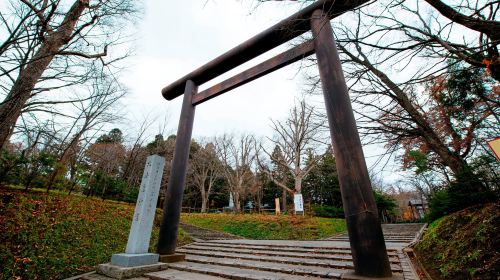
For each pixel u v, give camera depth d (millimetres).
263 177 29641
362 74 5703
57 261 5609
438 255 4648
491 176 6043
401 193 40688
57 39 5930
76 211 8477
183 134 6707
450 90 6461
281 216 16547
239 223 16281
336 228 15391
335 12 4895
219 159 29656
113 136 22047
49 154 9836
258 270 4926
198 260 5996
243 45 6426
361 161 3811
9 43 4016
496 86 5668
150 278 4668
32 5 4078
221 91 6492
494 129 6766
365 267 3379
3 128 5480
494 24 3143
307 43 5168
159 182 6125
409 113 7086
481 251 3469
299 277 4148
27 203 7469
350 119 4066
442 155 7016
